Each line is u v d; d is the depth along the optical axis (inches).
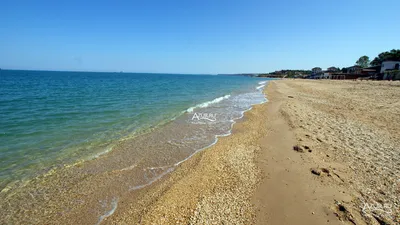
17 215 176.4
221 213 171.3
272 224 158.2
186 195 200.7
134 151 313.6
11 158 277.0
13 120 460.8
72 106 652.7
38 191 209.0
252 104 768.9
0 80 2037.4
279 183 215.3
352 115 502.3
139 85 1812.3
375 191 192.7
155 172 252.7
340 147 298.8
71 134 377.7
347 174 224.7
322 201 181.9
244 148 321.4
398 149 288.5
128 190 214.8
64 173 244.1
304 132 377.1
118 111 587.2
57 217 175.6
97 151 308.0
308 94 1022.4
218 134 402.6
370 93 935.0
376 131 371.6
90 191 211.9
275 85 1918.1
